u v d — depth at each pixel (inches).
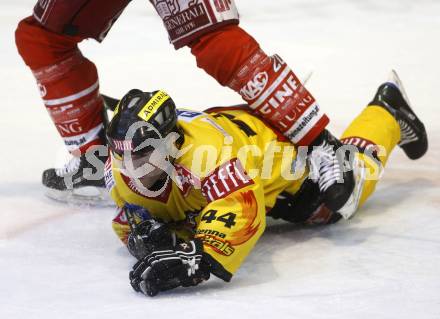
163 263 373.7
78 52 519.8
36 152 631.8
